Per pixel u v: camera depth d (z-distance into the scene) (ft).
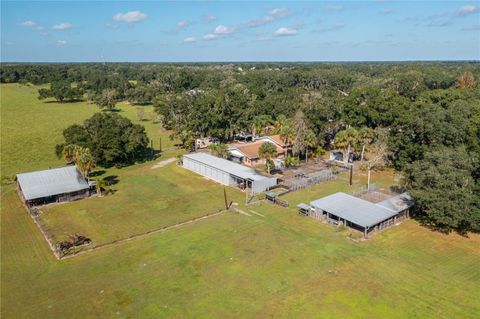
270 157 247.50
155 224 169.58
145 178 237.86
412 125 225.15
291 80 654.94
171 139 336.29
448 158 162.61
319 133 295.69
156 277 126.82
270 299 114.62
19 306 111.86
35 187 195.21
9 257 141.28
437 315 107.24
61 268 133.18
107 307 111.24
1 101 570.46
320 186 222.89
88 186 203.92
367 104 295.48
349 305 111.55
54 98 618.44
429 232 161.89
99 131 263.49
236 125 340.18
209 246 148.15
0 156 284.82
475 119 201.26
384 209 171.42
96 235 158.81
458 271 130.62
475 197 152.76
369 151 267.18
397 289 119.65
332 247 147.33
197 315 107.34
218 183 229.45
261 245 148.87
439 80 554.87
